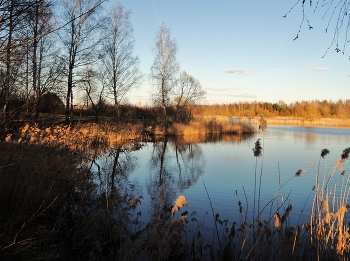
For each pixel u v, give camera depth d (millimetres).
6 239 4387
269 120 70062
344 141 27094
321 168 13789
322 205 5277
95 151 15789
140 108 43094
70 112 21203
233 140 27625
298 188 10117
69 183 7602
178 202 4305
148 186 10383
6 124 3525
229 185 10609
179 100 32875
